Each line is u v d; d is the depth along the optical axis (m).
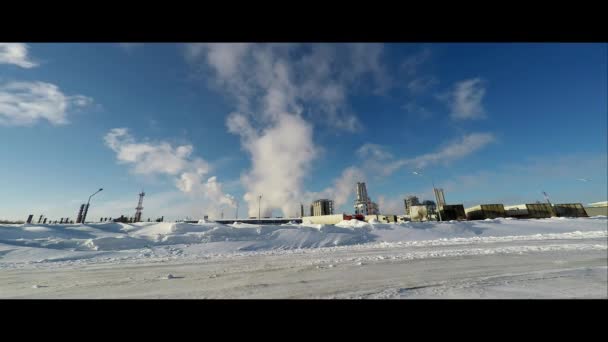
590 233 22.45
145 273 8.73
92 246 15.84
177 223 23.12
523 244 15.24
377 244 18.14
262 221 69.44
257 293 6.11
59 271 9.31
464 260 10.19
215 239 19.58
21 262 11.72
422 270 8.42
